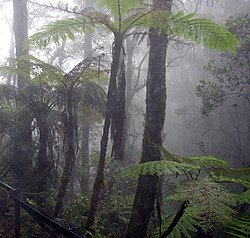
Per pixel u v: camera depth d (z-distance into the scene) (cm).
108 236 568
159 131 494
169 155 322
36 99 710
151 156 482
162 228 326
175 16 444
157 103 499
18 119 788
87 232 444
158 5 429
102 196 721
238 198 276
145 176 467
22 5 1026
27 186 734
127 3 439
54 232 359
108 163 802
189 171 278
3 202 723
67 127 640
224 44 441
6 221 627
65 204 765
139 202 470
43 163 719
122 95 484
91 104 688
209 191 232
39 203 664
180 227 298
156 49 510
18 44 1017
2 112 780
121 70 487
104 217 630
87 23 488
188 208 277
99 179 455
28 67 664
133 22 439
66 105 675
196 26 430
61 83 675
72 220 579
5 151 942
